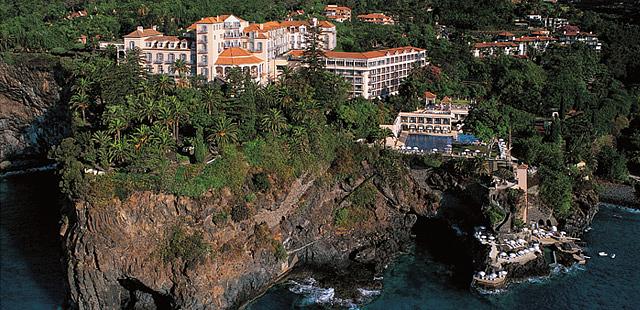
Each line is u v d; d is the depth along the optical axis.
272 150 132.50
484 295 120.94
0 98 194.25
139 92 140.25
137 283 116.25
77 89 151.75
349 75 183.75
